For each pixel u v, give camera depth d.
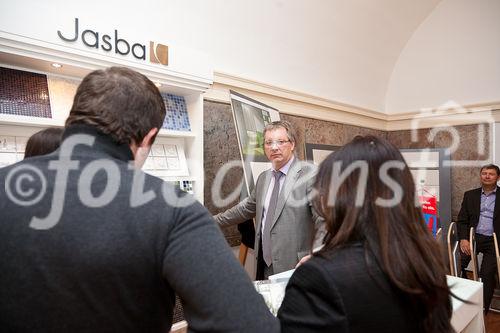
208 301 0.50
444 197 4.41
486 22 4.24
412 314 0.62
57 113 1.67
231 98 2.40
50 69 1.65
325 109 4.18
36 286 0.50
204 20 2.82
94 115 0.59
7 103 1.52
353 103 4.62
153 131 0.66
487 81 4.26
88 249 0.50
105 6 2.23
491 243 3.24
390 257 0.61
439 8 4.61
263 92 3.36
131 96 0.61
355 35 4.24
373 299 0.59
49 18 1.48
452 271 2.23
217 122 2.95
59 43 1.51
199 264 0.52
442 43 4.62
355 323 0.58
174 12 2.61
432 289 0.61
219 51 2.96
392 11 4.32
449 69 4.58
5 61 1.53
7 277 0.51
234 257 0.57
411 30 4.82
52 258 0.50
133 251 0.52
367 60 4.67
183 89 2.08
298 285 0.65
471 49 4.38
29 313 0.51
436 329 0.63
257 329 0.51
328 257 0.65
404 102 5.05
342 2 3.76
